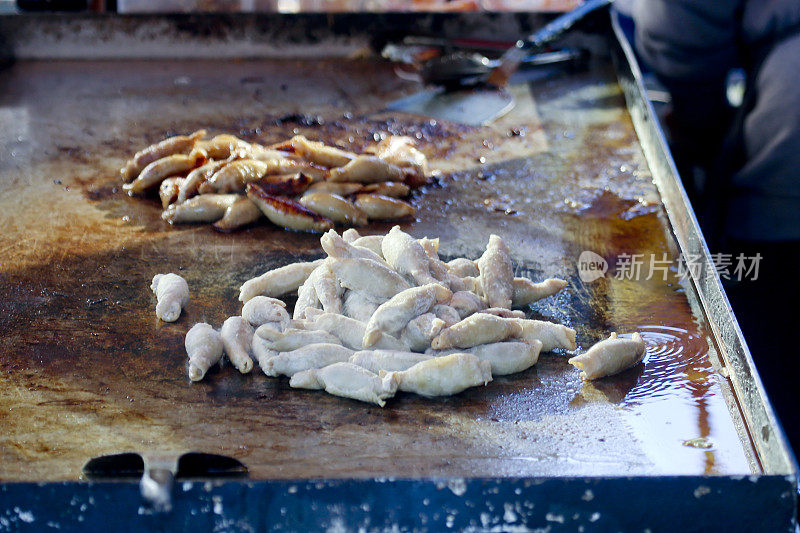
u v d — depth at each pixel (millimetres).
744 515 1101
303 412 1422
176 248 2055
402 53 3533
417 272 1641
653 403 1459
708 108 3062
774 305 2711
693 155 3309
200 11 3625
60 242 2070
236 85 3230
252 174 2232
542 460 1306
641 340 1583
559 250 2061
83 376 1532
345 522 1115
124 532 1118
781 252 2699
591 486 1099
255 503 1107
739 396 1442
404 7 4480
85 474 1245
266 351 1521
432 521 1115
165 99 3082
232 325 1566
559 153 2648
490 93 3143
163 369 1553
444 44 3551
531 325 1588
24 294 1828
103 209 2258
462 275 1794
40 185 2393
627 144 2705
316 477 1255
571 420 1408
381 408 1433
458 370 1437
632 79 2908
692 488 1097
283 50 3535
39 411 1426
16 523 1114
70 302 1800
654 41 2959
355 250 1641
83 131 2789
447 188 2414
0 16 3387
